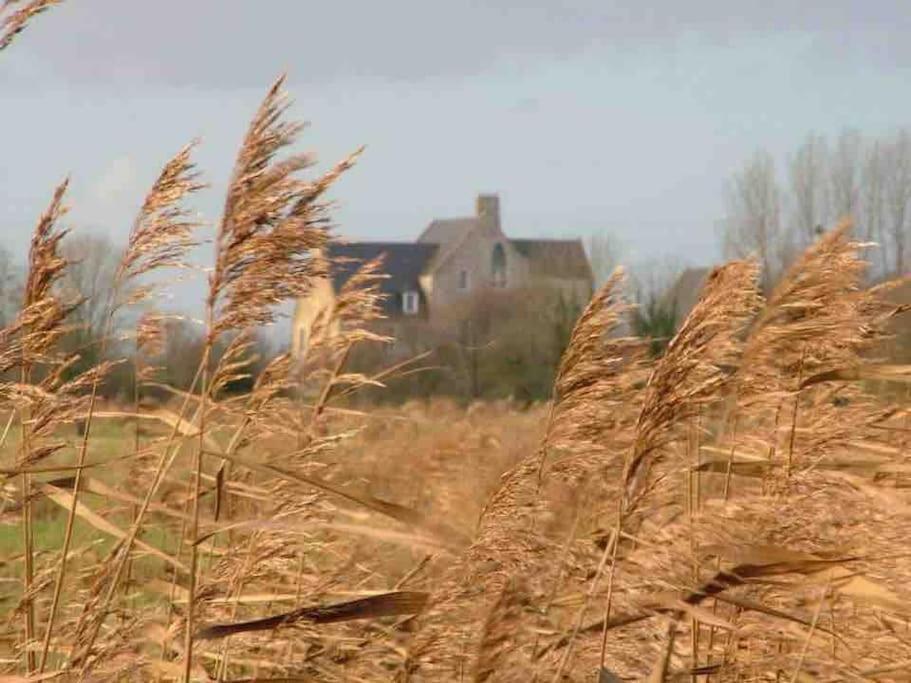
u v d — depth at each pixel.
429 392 84.00
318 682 9.25
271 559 10.57
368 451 16.48
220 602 10.13
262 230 8.98
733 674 9.58
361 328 11.91
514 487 8.67
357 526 8.18
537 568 8.15
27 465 10.52
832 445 10.16
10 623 11.02
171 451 10.20
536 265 114.69
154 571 12.44
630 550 8.58
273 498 10.86
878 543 9.05
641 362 9.38
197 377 9.66
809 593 9.72
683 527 8.65
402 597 8.22
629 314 9.73
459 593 8.19
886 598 8.09
